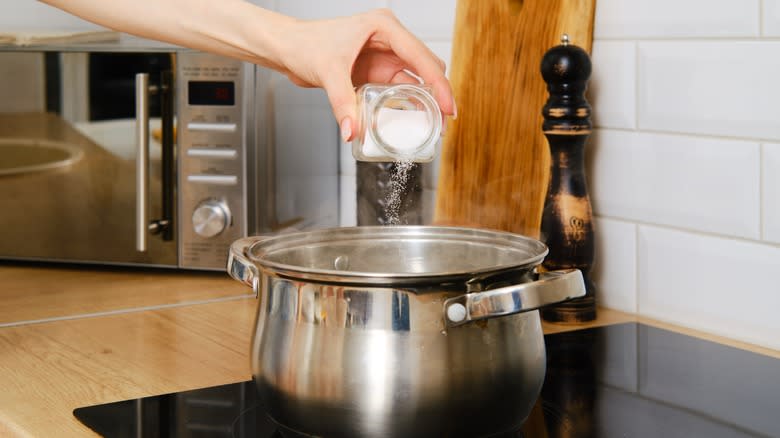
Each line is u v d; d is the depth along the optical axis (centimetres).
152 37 103
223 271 142
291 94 143
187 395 87
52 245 144
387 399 69
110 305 123
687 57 107
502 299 68
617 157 116
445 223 132
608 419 81
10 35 141
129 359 99
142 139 135
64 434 78
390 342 69
